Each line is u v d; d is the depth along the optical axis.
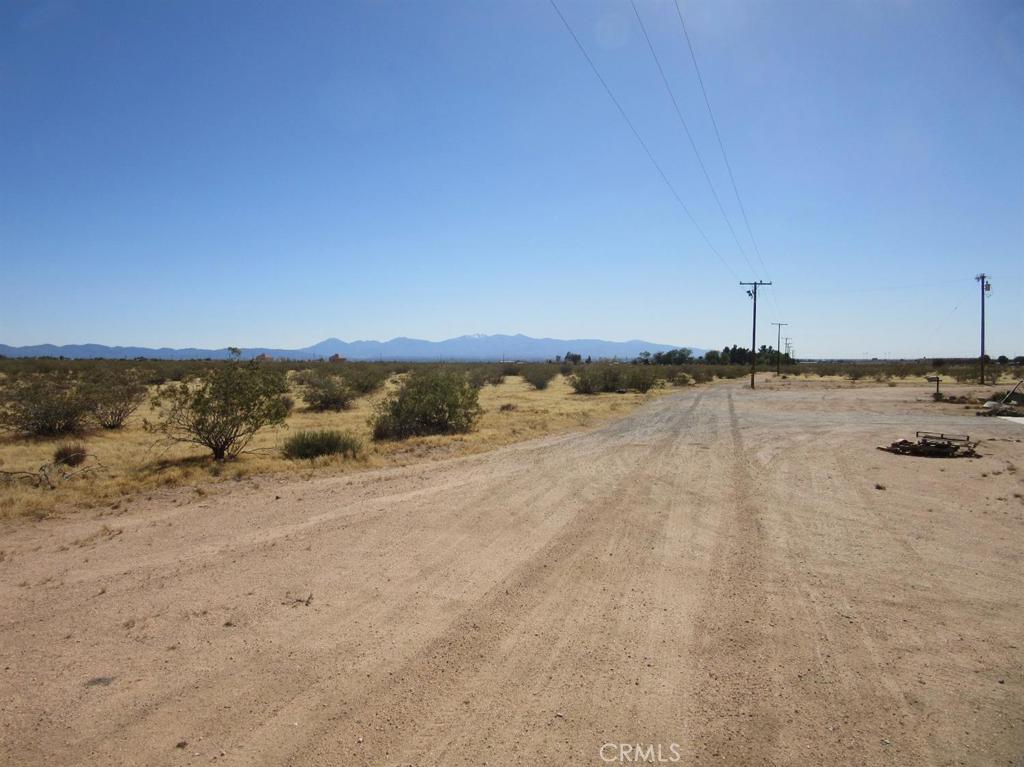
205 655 5.04
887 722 4.07
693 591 6.50
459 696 4.41
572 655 5.04
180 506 10.30
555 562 7.45
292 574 7.02
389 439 19.12
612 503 10.50
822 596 6.37
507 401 36.03
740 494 11.24
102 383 22.41
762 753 3.73
